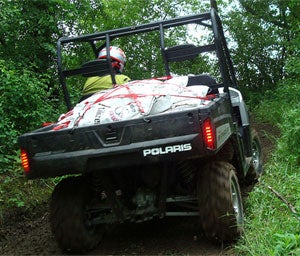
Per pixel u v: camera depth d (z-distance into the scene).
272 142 10.22
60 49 5.89
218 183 4.78
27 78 8.82
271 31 18.84
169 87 5.11
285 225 4.71
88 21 14.14
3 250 5.56
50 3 11.55
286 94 14.03
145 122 4.51
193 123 4.41
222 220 4.74
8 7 10.41
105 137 4.61
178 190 5.28
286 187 6.06
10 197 7.14
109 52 5.72
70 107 5.91
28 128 8.77
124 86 5.23
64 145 4.70
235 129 5.50
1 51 11.02
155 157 4.48
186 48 5.47
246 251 4.50
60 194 5.11
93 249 5.30
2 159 7.63
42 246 5.59
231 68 6.73
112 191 5.06
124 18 17.88
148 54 16.70
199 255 4.75
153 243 5.30
